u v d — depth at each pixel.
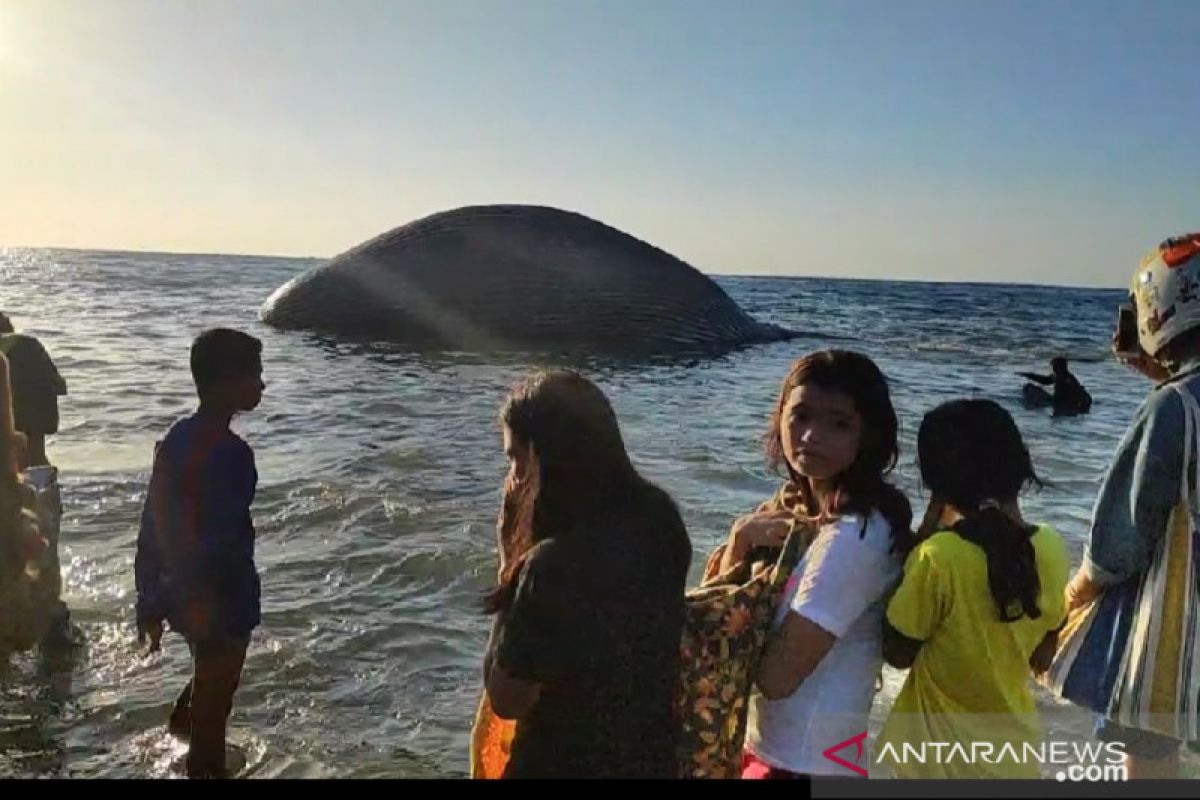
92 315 23.00
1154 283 2.85
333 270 20.28
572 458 2.28
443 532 6.45
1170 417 2.71
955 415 2.54
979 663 2.46
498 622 2.33
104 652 4.60
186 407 10.95
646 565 2.25
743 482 8.19
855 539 2.45
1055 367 13.65
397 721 4.02
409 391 12.83
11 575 4.14
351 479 7.84
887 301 53.50
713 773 2.49
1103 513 2.82
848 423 2.52
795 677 2.45
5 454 4.07
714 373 16.14
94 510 6.81
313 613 5.07
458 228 20.19
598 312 19.28
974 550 2.44
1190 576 2.73
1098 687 2.86
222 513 3.62
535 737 2.26
